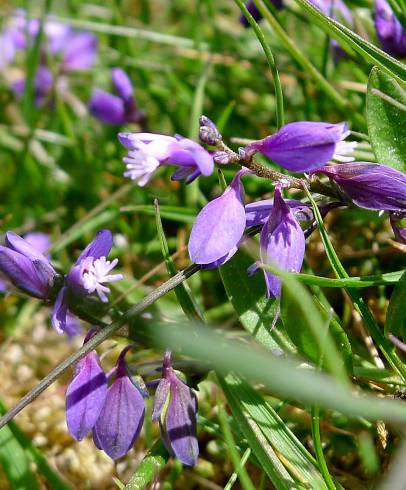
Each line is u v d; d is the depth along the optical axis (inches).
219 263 2.9
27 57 5.1
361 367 3.3
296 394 2.5
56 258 4.6
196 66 5.6
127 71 5.4
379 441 3.2
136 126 5.2
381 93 3.2
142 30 5.3
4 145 5.2
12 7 6.2
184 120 5.2
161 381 3.0
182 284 3.3
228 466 3.6
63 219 4.9
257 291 3.3
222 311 4.2
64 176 5.0
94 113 4.9
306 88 4.7
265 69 5.2
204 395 3.8
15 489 3.2
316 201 3.2
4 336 4.5
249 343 3.5
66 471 3.8
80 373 3.0
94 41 5.6
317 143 2.8
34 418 3.9
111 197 4.4
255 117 5.1
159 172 4.8
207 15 5.9
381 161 3.3
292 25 5.4
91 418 2.9
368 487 3.2
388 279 3.1
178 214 4.2
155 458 3.1
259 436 3.1
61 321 3.0
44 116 5.5
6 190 5.2
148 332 3.1
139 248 4.6
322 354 2.7
